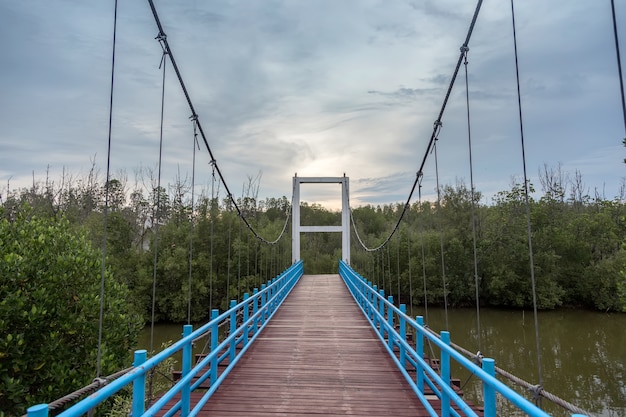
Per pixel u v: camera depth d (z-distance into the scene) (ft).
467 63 17.26
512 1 12.70
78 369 22.56
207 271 80.33
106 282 26.76
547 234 87.81
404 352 16.53
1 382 19.60
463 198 95.91
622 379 46.24
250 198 97.86
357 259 107.45
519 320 78.95
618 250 83.56
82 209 78.64
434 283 93.76
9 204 50.93
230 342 17.25
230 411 12.60
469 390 43.29
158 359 9.19
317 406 13.06
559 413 39.19
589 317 79.66
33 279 22.38
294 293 45.70
